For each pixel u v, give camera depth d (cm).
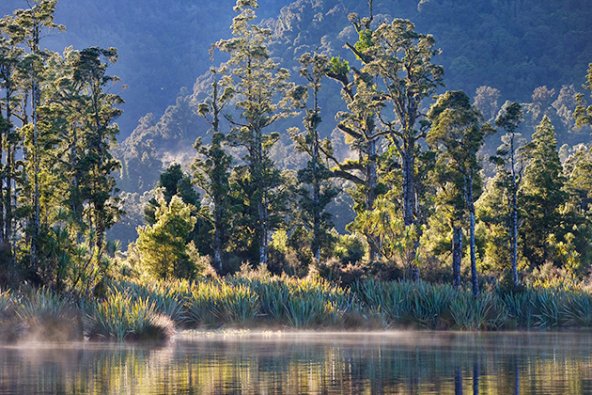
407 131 9281
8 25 8000
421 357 3916
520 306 6531
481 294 6444
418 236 8050
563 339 5053
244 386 2997
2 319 4662
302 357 3869
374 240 9094
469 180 7381
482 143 7438
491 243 9406
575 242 10650
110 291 5481
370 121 10600
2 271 5653
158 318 4919
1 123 7412
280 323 5572
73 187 7306
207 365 3559
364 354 4025
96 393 2839
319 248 10275
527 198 10362
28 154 7700
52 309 4759
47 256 5622
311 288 5869
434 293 6112
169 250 7638
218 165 10275
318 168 10456
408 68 9369
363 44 10875
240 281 6159
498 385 3036
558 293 6619
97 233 6719
